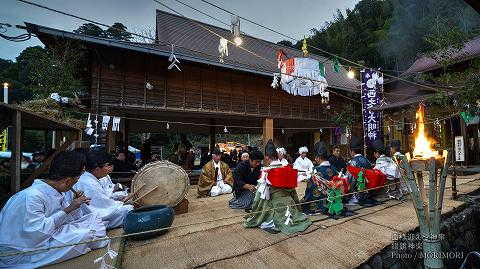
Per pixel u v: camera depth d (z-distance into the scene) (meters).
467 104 4.83
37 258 2.69
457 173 9.41
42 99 8.30
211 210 5.19
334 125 16.08
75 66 9.46
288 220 3.83
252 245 3.32
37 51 9.40
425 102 9.66
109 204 4.10
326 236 3.57
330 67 20.11
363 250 3.10
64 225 3.05
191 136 35.47
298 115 13.73
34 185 2.86
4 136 12.63
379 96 11.38
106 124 8.41
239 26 5.85
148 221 3.58
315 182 4.78
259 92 12.47
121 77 9.36
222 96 11.38
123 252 3.19
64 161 2.90
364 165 5.57
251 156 5.22
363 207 5.15
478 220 5.18
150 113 11.19
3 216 2.66
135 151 19.36
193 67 10.73
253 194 5.12
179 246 3.34
